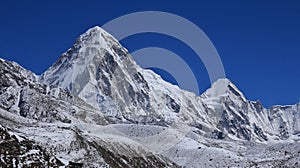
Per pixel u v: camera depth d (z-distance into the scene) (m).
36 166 78.88
